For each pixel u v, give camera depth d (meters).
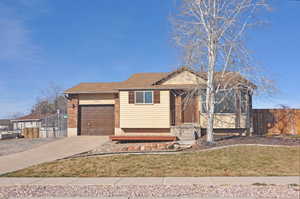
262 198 7.23
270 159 12.16
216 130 20.97
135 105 21.06
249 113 20.75
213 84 16.52
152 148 16.23
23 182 9.77
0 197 7.80
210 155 13.34
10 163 13.56
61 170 11.62
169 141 19.44
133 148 16.20
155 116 20.77
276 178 9.59
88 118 23.50
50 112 51.25
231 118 20.33
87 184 9.30
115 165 12.13
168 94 20.77
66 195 7.89
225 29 15.57
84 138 21.38
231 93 19.94
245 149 14.00
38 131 24.50
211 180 9.48
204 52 16.08
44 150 17.12
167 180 9.62
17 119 48.06
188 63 16.31
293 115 22.31
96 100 23.39
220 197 7.35
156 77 23.98
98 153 14.64
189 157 13.15
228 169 10.99
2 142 21.22
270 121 22.53
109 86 24.23
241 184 8.84
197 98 21.03
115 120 22.73
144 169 11.38
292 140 16.09
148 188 8.55
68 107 23.53
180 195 7.62
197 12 15.92
